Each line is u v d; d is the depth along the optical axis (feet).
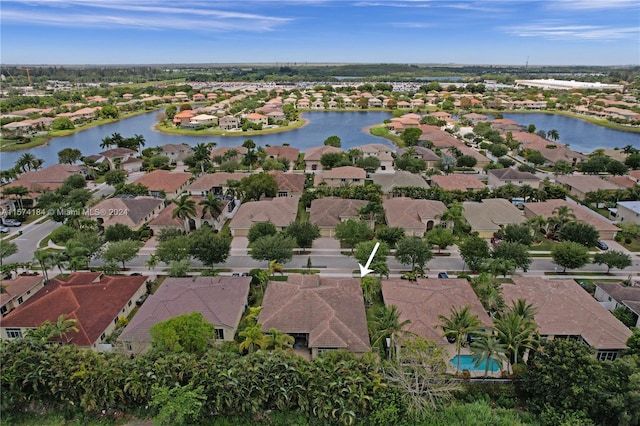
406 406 129.59
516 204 309.83
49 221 290.97
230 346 158.81
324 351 149.69
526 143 490.49
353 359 140.15
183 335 146.20
